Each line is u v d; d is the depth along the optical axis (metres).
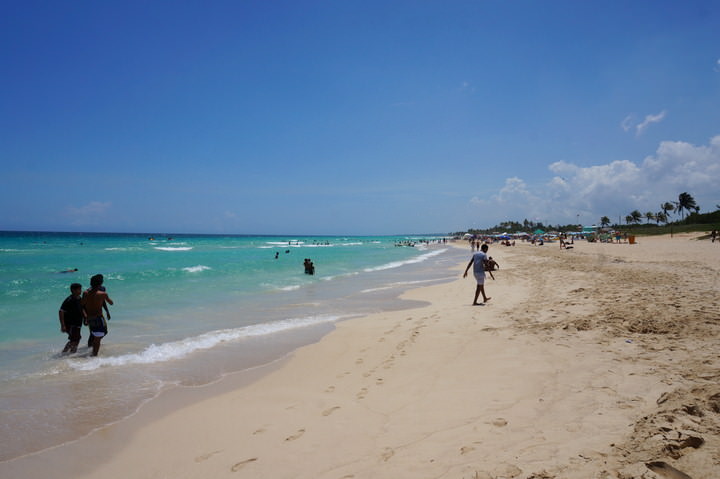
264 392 5.34
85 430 4.32
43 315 10.39
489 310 10.10
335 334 8.64
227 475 3.33
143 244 67.94
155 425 4.41
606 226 130.00
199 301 13.05
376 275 22.05
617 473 2.56
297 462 3.43
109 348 7.59
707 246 38.44
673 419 3.16
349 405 4.66
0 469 3.59
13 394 5.33
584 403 3.95
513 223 181.00
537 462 2.88
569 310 8.98
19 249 44.72
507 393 4.48
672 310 7.89
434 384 5.08
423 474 2.97
